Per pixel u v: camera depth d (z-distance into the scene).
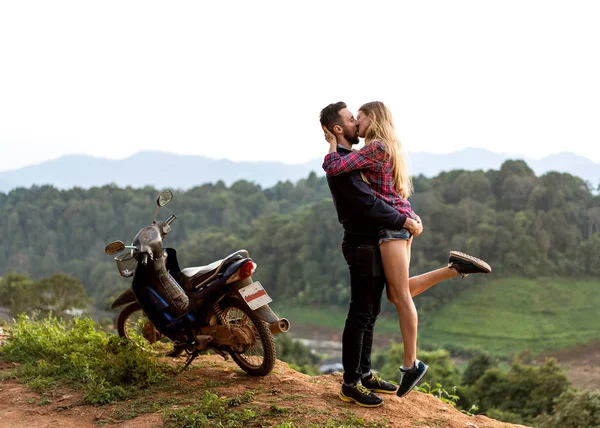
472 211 149.12
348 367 4.00
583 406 19.22
